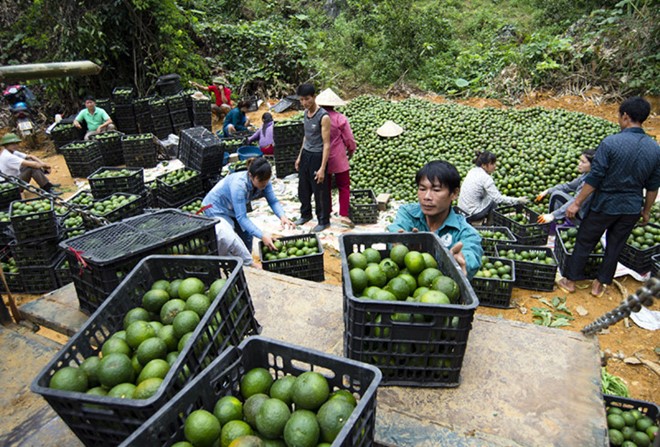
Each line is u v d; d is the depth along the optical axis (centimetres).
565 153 814
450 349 204
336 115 679
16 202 574
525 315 519
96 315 216
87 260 260
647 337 475
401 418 198
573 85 1291
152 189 787
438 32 1678
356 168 900
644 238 562
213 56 1595
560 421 195
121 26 1309
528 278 559
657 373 428
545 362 229
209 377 170
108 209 622
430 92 1484
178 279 251
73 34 1241
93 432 178
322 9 2028
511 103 1301
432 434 190
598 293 541
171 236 288
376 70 1620
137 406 160
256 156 975
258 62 1587
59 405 174
